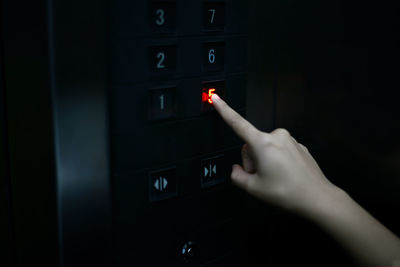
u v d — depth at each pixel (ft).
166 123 2.00
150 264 2.04
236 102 2.19
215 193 2.19
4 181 1.94
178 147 2.04
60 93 1.80
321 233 2.68
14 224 1.95
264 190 2.09
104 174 1.91
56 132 1.81
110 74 1.86
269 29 2.45
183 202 2.09
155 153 1.98
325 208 2.08
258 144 2.08
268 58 2.47
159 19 1.92
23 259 1.95
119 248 1.95
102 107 1.88
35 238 1.92
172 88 1.98
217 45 2.09
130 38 1.87
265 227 2.56
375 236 2.08
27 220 1.93
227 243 2.28
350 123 2.83
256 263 2.56
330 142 2.79
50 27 1.76
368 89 2.84
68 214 1.87
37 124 1.85
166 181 2.03
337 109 2.77
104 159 1.90
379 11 2.79
